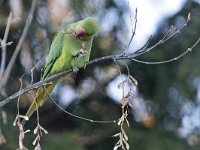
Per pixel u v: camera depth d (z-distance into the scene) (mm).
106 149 15719
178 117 15648
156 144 15289
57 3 14117
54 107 16078
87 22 9508
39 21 14047
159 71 15180
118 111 16125
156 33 15094
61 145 14773
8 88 14641
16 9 13305
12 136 13688
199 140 15594
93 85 16094
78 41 9641
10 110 14875
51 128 16203
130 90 7660
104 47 14992
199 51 15062
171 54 15023
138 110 15648
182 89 15180
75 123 16219
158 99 15461
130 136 15234
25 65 14281
